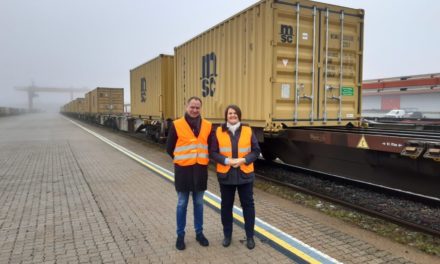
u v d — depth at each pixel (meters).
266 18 6.93
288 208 5.69
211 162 10.31
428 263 3.74
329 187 7.38
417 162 4.83
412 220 5.33
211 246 4.09
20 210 5.52
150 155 11.81
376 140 5.04
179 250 3.99
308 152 7.03
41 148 13.82
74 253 3.91
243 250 3.98
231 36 8.32
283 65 7.01
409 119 18.27
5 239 4.34
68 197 6.29
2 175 8.33
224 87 8.73
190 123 4.01
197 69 10.39
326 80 7.48
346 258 3.81
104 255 3.86
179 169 3.98
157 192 6.66
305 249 3.99
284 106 7.11
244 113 7.84
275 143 8.20
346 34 7.67
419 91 35.22
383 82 38.62
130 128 19.84
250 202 4.03
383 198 6.52
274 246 4.07
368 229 4.79
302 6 7.08
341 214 5.41
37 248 4.06
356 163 5.96
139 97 18.03
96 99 33.66
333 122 7.66
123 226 4.78
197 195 4.10
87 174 8.45
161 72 14.16
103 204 5.85
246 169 3.96
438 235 4.47
